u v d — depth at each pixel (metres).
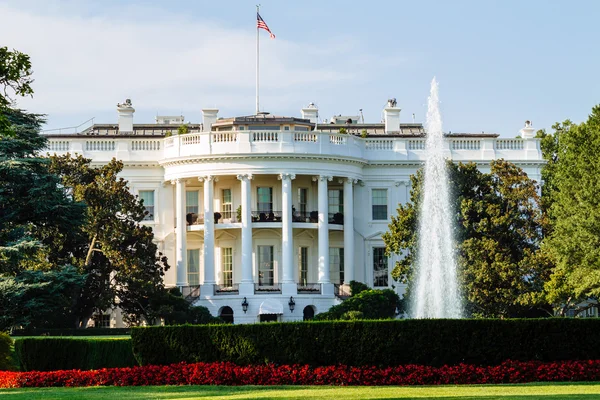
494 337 43.50
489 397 36.12
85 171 84.62
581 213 72.38
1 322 64.50
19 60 42.06
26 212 68.56
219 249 94.19
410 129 110.50
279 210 93.56
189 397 38.25
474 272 78.19
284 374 43.09
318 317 83.62
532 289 78.62
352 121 115.81
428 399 35.91
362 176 95.81
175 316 82.56
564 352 43.72
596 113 76.19
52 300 66.88
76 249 83.00
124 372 44.25
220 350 44.56
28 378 44.69
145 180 95.06
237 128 94.62
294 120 94.88
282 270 91.44
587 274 71.69
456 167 82.00
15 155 68.50
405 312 85.31
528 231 81.44
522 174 85.44
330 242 95.56
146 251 82.75
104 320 90.62
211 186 91.25
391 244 84.19
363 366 43.28
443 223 80.62
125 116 104.75
